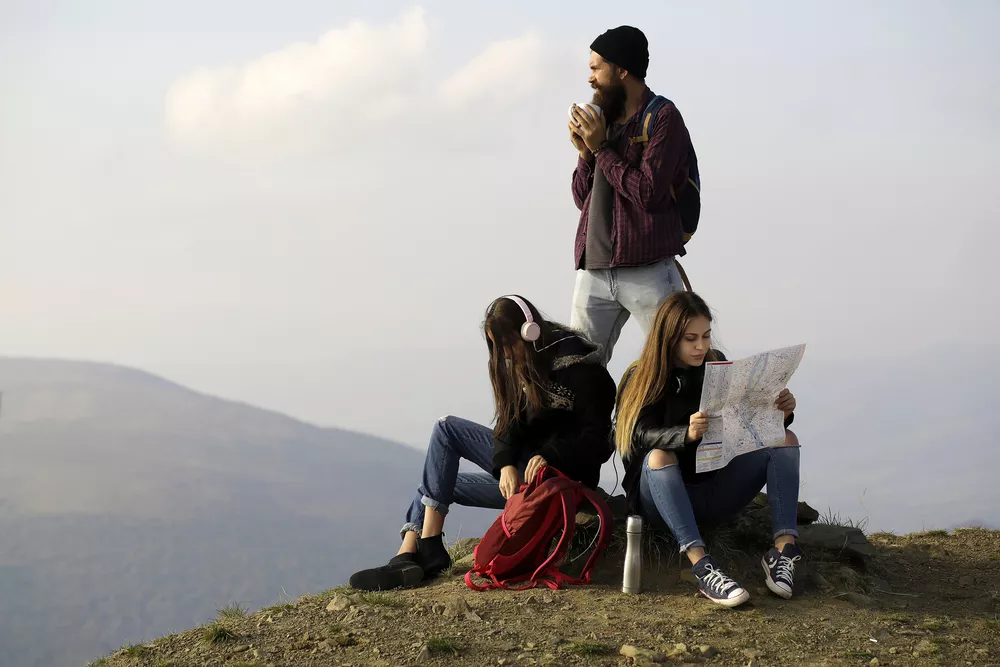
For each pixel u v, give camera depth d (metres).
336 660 3.50
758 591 4.08
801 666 3.30
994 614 3.91
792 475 4.10
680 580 4.21
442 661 3.42
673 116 4.62
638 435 4.14
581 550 4.48
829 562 4.48
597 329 4.99
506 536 4.19
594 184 4.81
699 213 4.88
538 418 4.31
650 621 3.74
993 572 4.58
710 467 3.94
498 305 4.29
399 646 3.58
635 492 4.31
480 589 4.20
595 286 4.90
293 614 4.07
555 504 4.15
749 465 4.15
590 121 4.68
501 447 4.36
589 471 4.31
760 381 3.93
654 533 4.40
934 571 4.65
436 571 4.51
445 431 4.54
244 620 4.06
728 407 3.95
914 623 3.74
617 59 4.65
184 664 3.59
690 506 4.05
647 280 4.74
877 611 3.90
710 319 4.12
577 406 4.25
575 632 3.64
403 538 4.66
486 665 3.37
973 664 3.31
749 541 4.58
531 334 4.18
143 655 3.75
